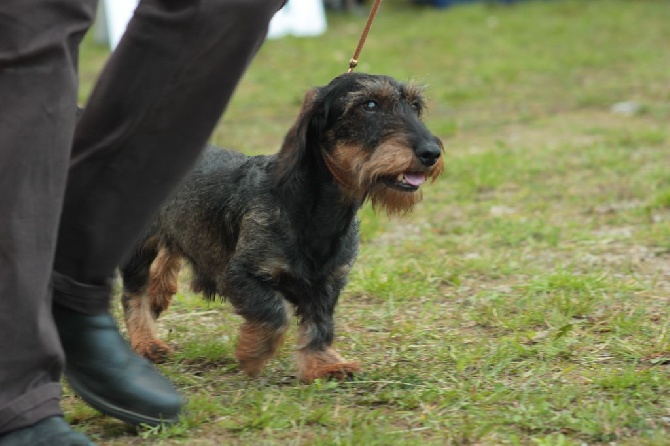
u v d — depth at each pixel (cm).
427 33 2475
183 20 402
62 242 424
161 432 460
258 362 575
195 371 596
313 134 586
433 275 793
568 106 1708
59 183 393
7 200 385
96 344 440
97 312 440
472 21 2666
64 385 537
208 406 495
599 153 1262
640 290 732
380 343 640
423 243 908
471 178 1164
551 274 769
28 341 390
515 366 579
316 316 590
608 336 632
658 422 486
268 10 414
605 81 1920
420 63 2133
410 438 464
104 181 418
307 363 579
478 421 483
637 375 544
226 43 411
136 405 451
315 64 2108
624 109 1636
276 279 579
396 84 608
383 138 584
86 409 496
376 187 588
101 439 463
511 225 949
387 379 559
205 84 415
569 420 480
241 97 1806
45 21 383
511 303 711
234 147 1377
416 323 678
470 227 964
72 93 393
